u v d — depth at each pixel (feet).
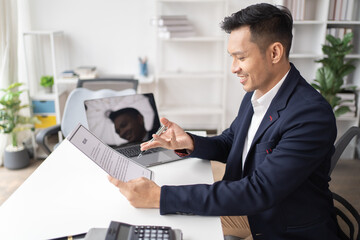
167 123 4.23
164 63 11.71
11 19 9.37
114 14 11.13
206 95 12.12
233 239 4.27
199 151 4.30
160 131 4.25
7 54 9.27
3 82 9.30
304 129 3.18
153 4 11.06
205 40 10.45
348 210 3.59
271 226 3.63
